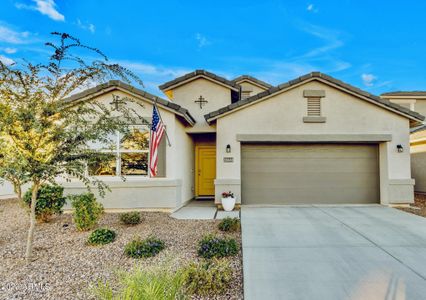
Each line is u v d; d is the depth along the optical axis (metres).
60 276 4.56
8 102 4.96
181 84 13.04
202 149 14.22
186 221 8.42
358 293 3.94
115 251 5.71
